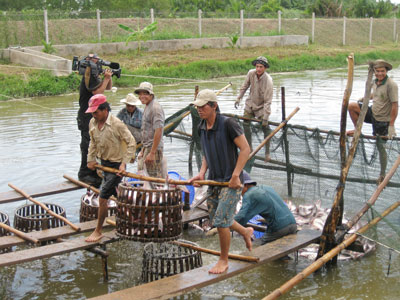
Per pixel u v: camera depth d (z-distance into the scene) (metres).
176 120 7.84
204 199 6.67
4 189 7.65
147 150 6.72
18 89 16.61
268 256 5.05
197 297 5.02
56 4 30.86
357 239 5.80
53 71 18.61
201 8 36.88
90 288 5.25
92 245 5.37
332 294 5.05
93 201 6.57
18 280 5.42
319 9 40.28
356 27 38.00
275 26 34.19
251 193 5.54
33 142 10.41
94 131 5.41
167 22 30.03
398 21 40.78
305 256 5.95
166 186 4.95
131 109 7.18
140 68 20.88
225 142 4.53
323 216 6.68
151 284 4.52
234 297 5.03
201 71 21.67
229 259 5.05
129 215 4.88
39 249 5.22
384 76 7.39
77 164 8.96
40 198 7.69
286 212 5.73
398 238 5.51
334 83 19.11
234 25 32.44
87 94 7.18
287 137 7.55
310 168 7.39
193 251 5.45
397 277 5.40
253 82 8.62
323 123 11.61
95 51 23.20
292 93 16.39
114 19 27.80
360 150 6.52
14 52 20.20
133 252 6.12
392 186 5.87
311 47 30.97
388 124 7.52
